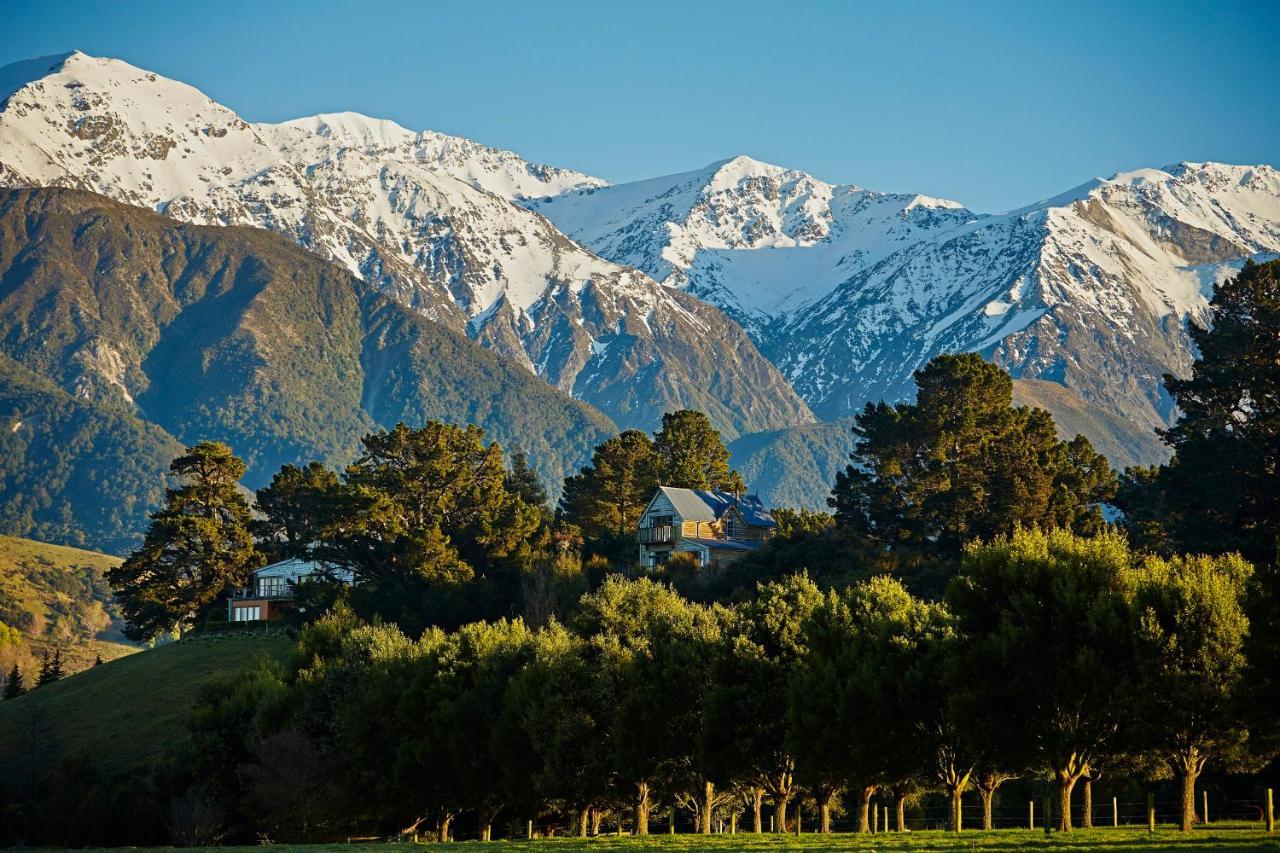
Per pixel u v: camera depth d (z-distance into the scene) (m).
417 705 172.75
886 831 135.62
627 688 157.12
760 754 144.38
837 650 140.12
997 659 120.62
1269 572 108.75
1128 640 116.88
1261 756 120.25
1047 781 149.38
